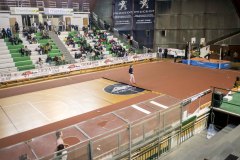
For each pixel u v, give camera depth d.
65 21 36.38
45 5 35.16
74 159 9.00
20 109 15.45
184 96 17.34
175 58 32.34
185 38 34.72
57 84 21.72
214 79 22.22
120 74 25.22
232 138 8.80
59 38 31.64
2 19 30.27
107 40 35.31
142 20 36.62
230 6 30.33
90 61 27.69
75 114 14.54
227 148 7.36
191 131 12.35
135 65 30.61
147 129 11.00
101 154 8.71
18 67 24.64
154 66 29.48
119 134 8.66
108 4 39.28
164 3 34.91
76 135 10.96
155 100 15.45
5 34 27.80
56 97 17.86
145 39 37.28
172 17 34.84
